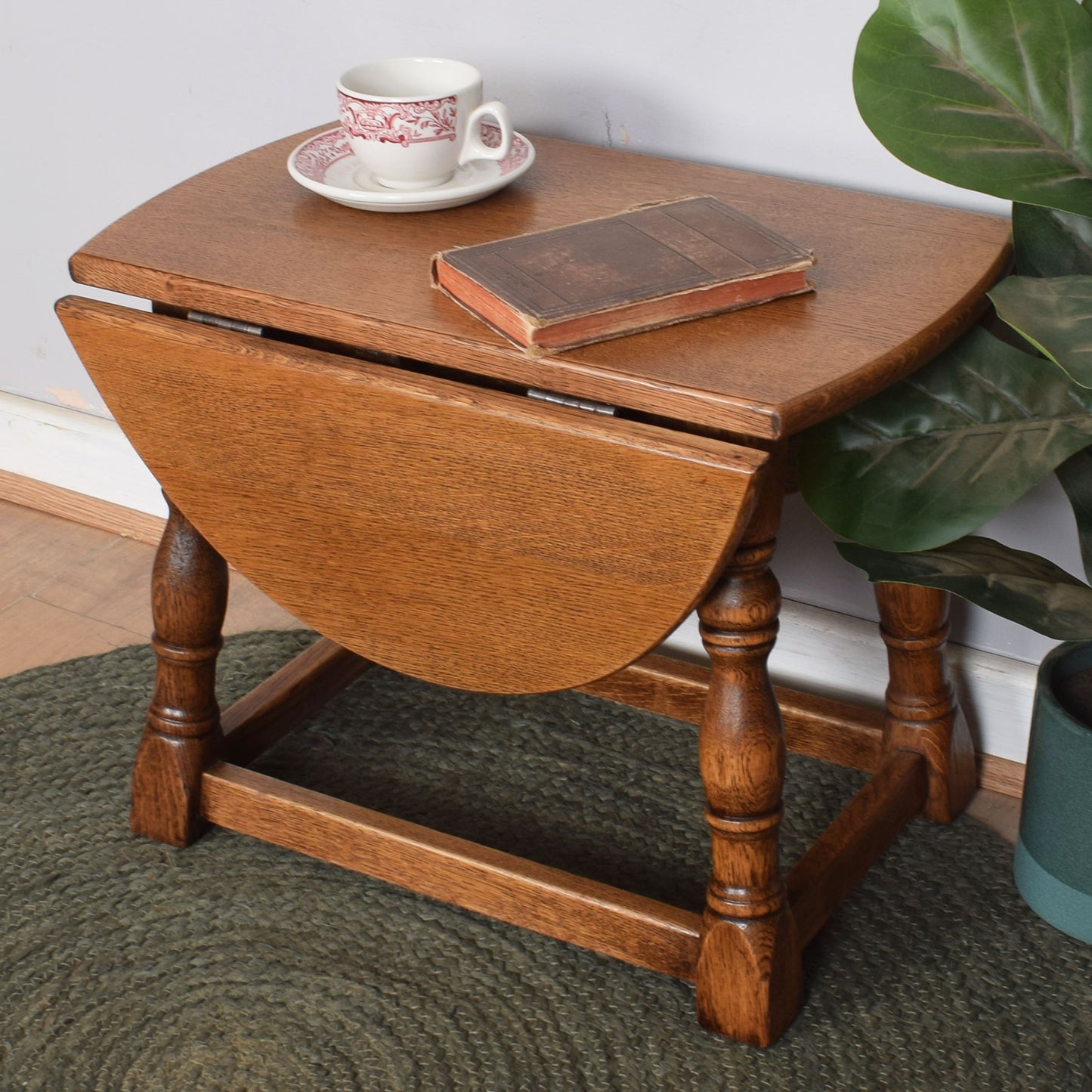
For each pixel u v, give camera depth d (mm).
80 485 1855
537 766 1434
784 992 1106
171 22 1526
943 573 998
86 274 1074
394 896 1263
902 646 1283
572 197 1212
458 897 1198
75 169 1667
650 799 1389
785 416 867
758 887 1073
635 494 927
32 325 1802
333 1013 1142
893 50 991
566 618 1009
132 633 1646
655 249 1025
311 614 1127
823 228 1152
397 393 979
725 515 899
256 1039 1118
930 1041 1116
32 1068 1092
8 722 1478
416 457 1000
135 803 1314
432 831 1210
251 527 1111
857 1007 1147
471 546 1016
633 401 911
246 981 1172
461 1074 1088
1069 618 976
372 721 1492
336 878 1283
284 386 1022
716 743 1037
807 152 1305
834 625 1473
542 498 965
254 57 1508
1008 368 1026
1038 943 1210
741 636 1011
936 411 1023
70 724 1478
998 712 1420
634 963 1148
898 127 991
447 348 960
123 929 1226
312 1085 1077
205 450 1092
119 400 1110
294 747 1449
